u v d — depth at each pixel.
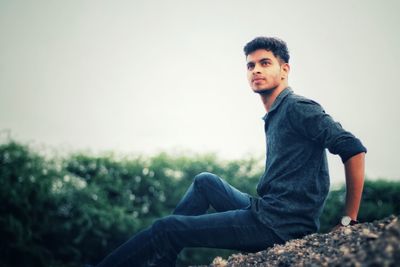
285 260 2.29
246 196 3.07
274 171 2.62
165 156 8.88
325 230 8.58
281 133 2.62
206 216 2.55
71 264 7.58
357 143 2.39
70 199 7.59
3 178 7.12
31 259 7.12
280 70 2.86
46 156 7.84
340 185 8.91
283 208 2.50
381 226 2.32
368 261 1.76
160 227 2.51
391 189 9.36
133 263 2.48
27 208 7.19
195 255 7.95
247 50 2.90
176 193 8.59
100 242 7.72
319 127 2.47
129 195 8.29
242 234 2.51
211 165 8.90
